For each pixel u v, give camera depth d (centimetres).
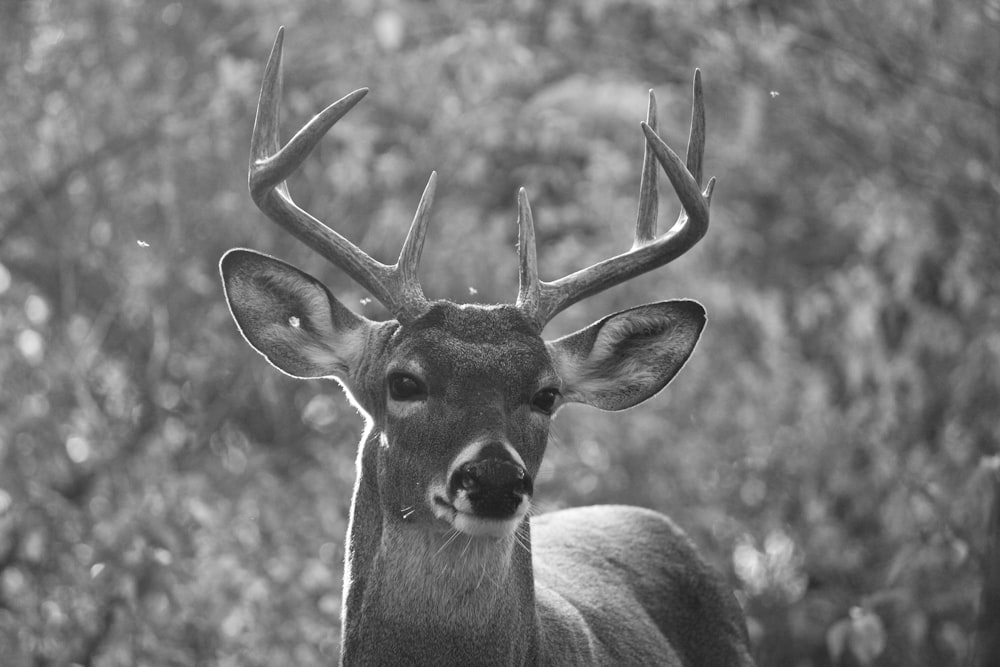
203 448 1808
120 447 1659
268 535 1587
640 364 1006
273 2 1856
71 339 1806
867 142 1886
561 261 1797
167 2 1956
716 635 1154
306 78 1916
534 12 1978
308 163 1917
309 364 962
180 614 1417
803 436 1761
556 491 1702
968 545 1444
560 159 1975
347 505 1647
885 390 1773
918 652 1561
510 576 903
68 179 1884
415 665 895
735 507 1773
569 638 970
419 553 895
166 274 1820
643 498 1712
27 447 1605
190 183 1839
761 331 1977
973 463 1627
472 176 1820
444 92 1872
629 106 1847
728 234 1920
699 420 1852
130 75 1912
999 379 1702
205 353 1838
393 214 1795
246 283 945
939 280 1931
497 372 886
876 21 1827
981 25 1762
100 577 1388
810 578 1706
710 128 1977
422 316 918
